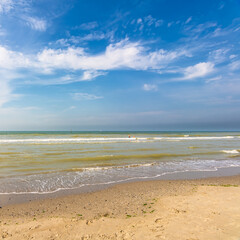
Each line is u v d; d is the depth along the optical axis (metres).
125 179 11.88
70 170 13.75
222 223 5.34
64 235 5.05
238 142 40.47
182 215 6.07
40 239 4.85
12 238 4.91
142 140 41.22
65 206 7.57
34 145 28.47
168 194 8.75
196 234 4.79
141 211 6.76
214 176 13.03
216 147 30.09
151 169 14.65
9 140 36.09
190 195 8.32
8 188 9.75
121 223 5.74
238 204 6.89
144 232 5.07
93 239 4.83
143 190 9.72
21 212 6.98
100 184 10.77
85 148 25.91
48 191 9.48
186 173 13.70
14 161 16.34
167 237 4.71
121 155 20.22
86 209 7.18
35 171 13.22
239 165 16.89
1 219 6.31
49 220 6.06
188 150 25.77
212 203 7.06
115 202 7.91
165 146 30.06
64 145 29.14
